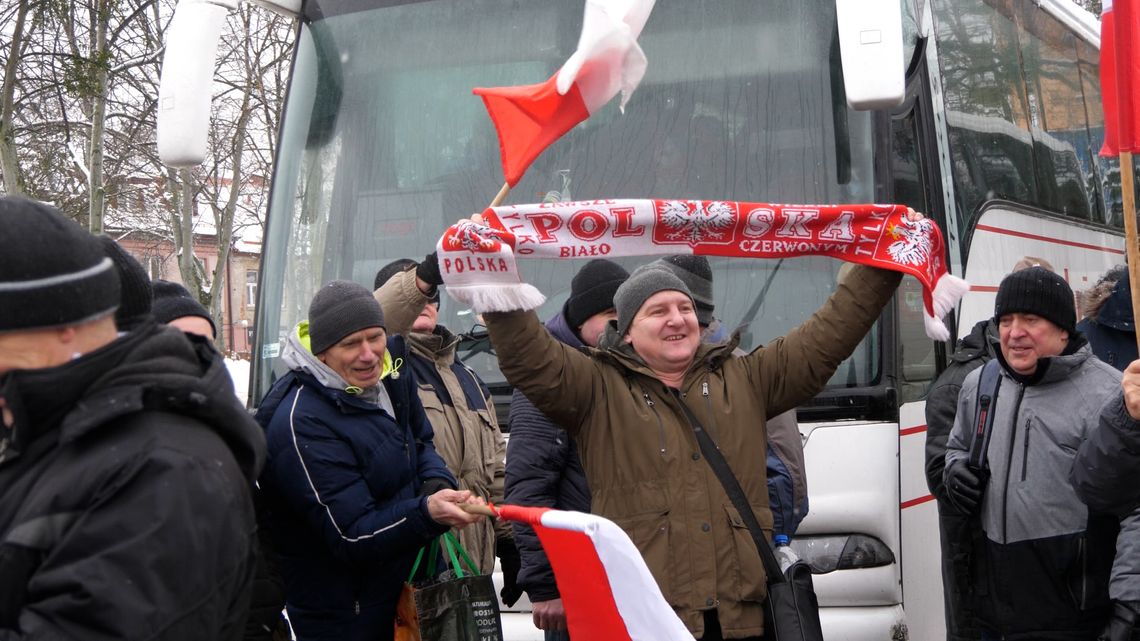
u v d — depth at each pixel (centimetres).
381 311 363
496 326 345
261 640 333
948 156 622
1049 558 417
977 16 725
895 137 555
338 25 616
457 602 362
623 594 297
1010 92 766
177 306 361
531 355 346
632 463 350
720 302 538
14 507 218
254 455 241
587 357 364
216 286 2083
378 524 341
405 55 602
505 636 523
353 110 602
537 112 349
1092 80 1020
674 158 557
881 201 539
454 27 599
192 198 2328
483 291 335
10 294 214
